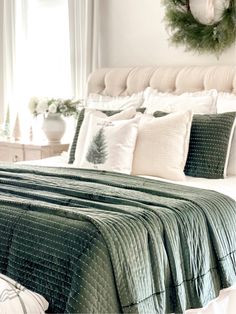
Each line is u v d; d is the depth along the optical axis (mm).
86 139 2846
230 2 3197
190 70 3309
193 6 3377
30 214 1691
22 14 4500
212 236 1943
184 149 2674
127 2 3803
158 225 1709
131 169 2686
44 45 4465
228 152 2682
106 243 1499
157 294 1603
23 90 4586
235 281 2025
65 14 4305
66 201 1866
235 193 2322
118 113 2988
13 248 1638
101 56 4016
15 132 4145
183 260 1777
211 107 2945
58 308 1471
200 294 1795
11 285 1455
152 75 3490
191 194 2109
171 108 3027
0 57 4637
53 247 1540
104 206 1789
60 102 3789
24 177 2336
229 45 3260
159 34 3646
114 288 1475
